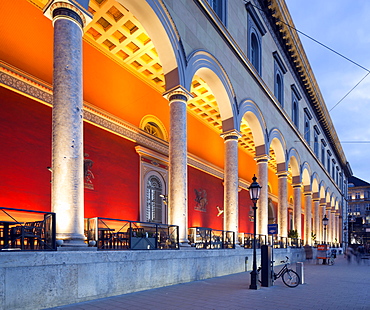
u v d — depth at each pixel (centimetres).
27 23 1113
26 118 1076
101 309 652
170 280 988
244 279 1186
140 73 1583
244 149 2670
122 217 1376
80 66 797
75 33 791
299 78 3011
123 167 1422
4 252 586
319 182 3438
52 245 678
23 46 1091
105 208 1304
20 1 1098
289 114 2622
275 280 1212
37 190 1075
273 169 3288
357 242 7369
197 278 1116
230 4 1691
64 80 761
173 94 1161
